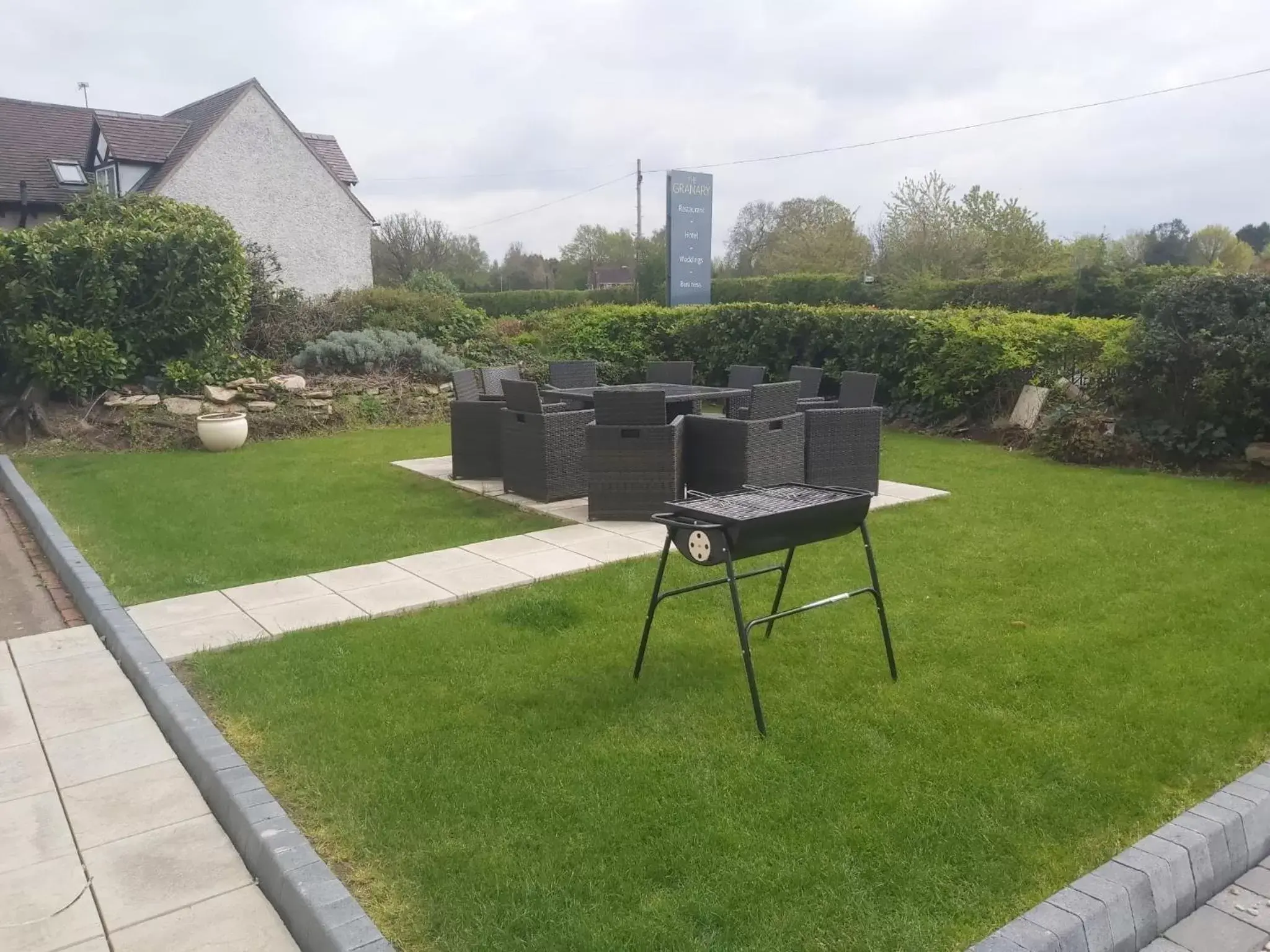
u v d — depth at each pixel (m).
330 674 3.63
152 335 10.55
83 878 2.40
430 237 39.50
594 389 8.02
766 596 4.50
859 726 3.10
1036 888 2.25
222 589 4.78
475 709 3.29
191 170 21.47
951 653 3.72
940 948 2.04
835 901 2.19
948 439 9.98
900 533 5.67
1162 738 3.00
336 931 2.06
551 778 2.79
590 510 6.22
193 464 8.55
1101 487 7.05
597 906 2.19
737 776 2.78
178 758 3.07
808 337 12.16
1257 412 7.48
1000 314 10.49
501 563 5.20
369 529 6.04
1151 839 2.42
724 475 6.27
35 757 3.08
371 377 12.11
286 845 2.40
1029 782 2.73
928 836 2.46
